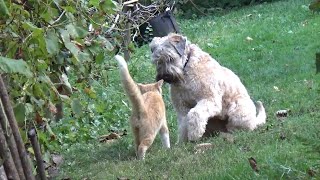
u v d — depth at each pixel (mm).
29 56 5332
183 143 9086
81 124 9656
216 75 9609
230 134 9195
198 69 9539
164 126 9336
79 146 9875
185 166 7539
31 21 5672
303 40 18094
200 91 9477
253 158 6918
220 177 6719
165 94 12961
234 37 19938
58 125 8352
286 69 14711
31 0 5645
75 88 7051
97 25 6719
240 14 24500
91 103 9695
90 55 6770
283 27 20219
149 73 15227
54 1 5691
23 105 5047
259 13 23891
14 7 5262
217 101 9508
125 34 9758
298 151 6945
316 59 4535
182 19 25438
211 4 26562
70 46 5645
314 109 10141
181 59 9477
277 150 7305
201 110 9328
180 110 9789
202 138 9531
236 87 9828
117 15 8977
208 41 19953
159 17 17703
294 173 6180
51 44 5375
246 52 17734
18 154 4051
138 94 8672
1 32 5258
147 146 8805
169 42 9445
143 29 18594
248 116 9562
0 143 3850
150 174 7492
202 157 7840
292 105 10797
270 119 10086
